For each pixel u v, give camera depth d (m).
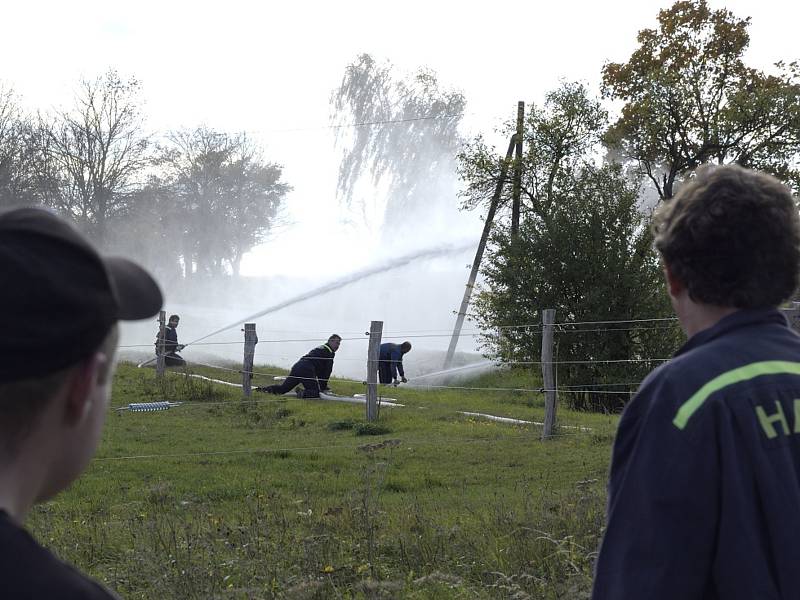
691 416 2.13
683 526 2.08
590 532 6.22
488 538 6.52
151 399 18.28
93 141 51.91
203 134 67.44
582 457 11.91
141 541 6.39
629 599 2.07
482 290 29.36
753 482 2.09
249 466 11.66
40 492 1.36
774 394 2.15
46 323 1.22
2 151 49.47
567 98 31.70
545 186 31.31
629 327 22.19
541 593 5.12
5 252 1.21
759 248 2.31
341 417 16.05
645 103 32.00
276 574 5.55
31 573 1.21
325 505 8.34
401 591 5.35
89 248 1.28
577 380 22.19
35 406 1.27
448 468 11.56
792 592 2.03
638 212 24.44
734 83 33.25
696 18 34.06
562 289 23.36
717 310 2.38
